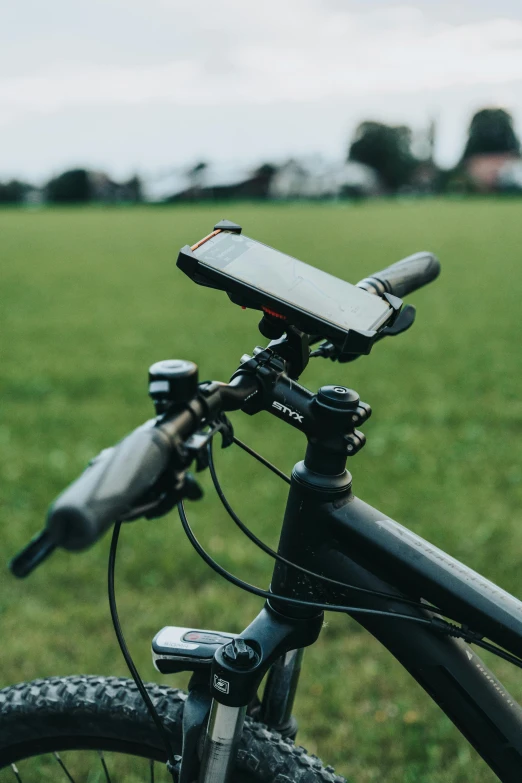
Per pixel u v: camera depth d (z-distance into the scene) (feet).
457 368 26.25
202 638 3.92
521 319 36.99
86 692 4.38
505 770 3.61
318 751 7.84
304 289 3.61
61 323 37.50
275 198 259.60
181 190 259.19
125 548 12.10
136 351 30.01
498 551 11.91
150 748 4.36
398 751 7.84
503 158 280.10
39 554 2.32
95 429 19.13
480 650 9.48
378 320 3.59
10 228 122.83
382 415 20.22
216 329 35.45
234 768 3.87
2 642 9.55
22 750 4.60
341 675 8.98
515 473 15.43
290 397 3.51
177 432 2.68
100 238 98.89
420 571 3.48
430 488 14.60
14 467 16.08
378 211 161.27
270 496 14.24
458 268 60.29
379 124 274.98
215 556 11.75
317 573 3.67
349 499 3.65
